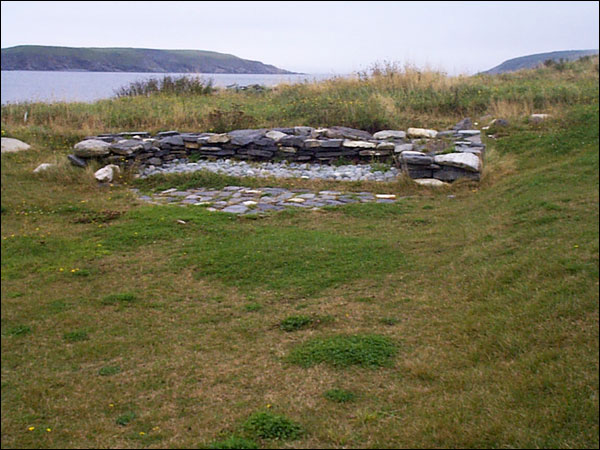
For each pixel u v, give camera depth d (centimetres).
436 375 362
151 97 1669
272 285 529
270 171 991
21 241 645
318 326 444
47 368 386
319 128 1150
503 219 686
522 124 1219
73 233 683
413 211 770
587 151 1005
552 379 341
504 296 472
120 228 694
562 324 411
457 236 649
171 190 895
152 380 366
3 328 447
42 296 509
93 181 920
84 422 317
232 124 1255
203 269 567
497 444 280
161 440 296
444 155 900
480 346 397
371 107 1280
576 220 639
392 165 996
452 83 1619
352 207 779
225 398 341
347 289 518
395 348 402
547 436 285
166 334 437
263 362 388
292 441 289
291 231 681
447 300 483
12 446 294
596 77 1769
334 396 337
